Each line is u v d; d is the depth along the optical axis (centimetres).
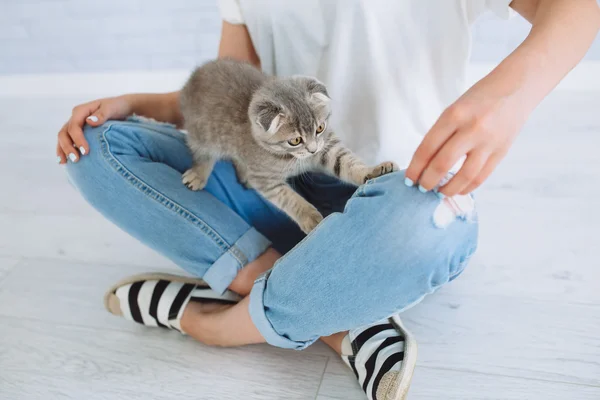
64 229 192
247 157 137
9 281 170
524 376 126
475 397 123
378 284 102
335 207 147
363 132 143
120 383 134
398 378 115
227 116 137
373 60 132
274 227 148
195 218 129
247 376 133
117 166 131
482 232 168
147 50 272
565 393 121
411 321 143
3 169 233
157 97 160
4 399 133
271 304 115
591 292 145
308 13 135
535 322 139
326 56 141
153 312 141
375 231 98
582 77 239
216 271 130
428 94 136
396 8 127
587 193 180
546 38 100
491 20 230
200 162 144
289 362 136
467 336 137
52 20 272
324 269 104
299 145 129
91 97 288
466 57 129
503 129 89
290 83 131
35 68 292
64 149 136
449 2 124
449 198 96
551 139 209
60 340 148
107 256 177
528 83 94
